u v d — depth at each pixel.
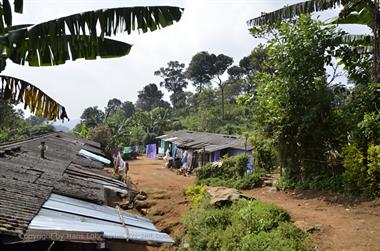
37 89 6.41
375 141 11.11
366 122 11.16
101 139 34.34
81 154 13.59
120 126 47.53
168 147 41.50
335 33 13.94
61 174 8.07
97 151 16.98
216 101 70.69
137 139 50.09
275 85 14.33
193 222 11.90
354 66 13.88
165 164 32.59
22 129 35.31
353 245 8.02
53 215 4.89
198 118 57.22
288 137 14.45
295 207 11.70
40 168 8.19
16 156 9.07
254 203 11.24
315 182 13.52
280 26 14.28
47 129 39.41
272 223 9.61
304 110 13.86
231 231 9.92
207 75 75.31
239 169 19.33
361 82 13.94
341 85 14.69
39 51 5.70
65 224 4.51
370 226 8.88
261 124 15.49
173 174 27.09
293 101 14.06
